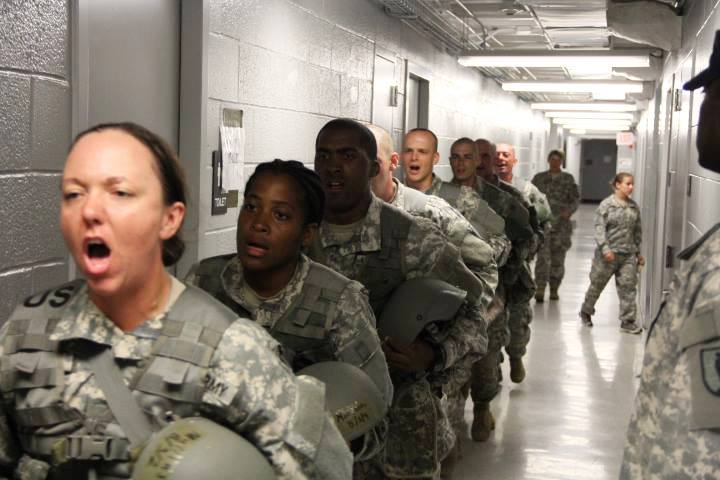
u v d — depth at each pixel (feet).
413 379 9.34
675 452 4.68
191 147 12.00
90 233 4.13
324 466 4.56
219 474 3.99
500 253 15.51
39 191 8.10
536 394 19.31
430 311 8.84
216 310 4.47
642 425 5.22
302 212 7.04
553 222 33.09
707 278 4.76
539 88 36.40
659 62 27.76
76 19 8.66
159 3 11.24
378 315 9.21
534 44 30.35
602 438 16.19
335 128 9.01
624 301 27.09
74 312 4.42
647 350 5.31
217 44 12.42
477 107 36.99
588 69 35.27
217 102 12.52
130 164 4.19
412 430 9.38
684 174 15.53
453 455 13.74
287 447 4.39
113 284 4.18
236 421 4.33
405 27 23.75
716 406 4.50
